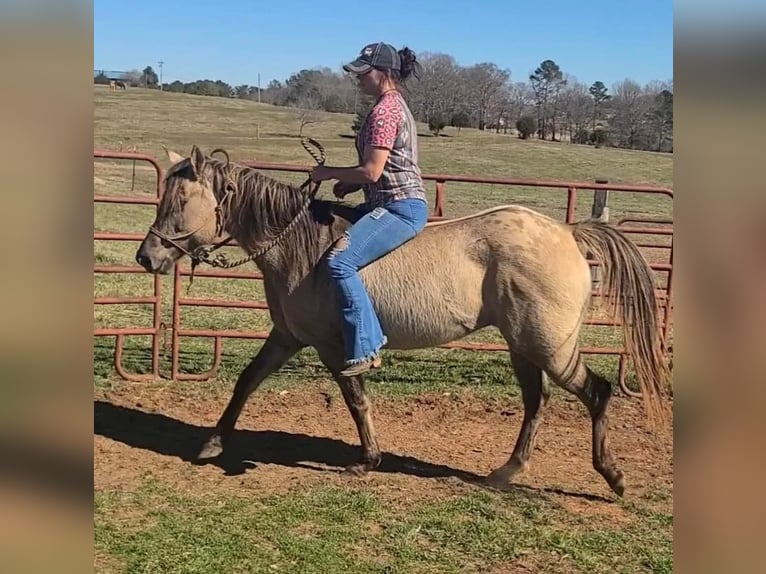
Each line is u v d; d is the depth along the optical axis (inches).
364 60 151.7
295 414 215.6
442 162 1224.8
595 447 162.4
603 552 138.5
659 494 166.7
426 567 130.5
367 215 154.0
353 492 161.2
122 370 234.1
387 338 161.2
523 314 154.4
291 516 147.6
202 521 143.7
